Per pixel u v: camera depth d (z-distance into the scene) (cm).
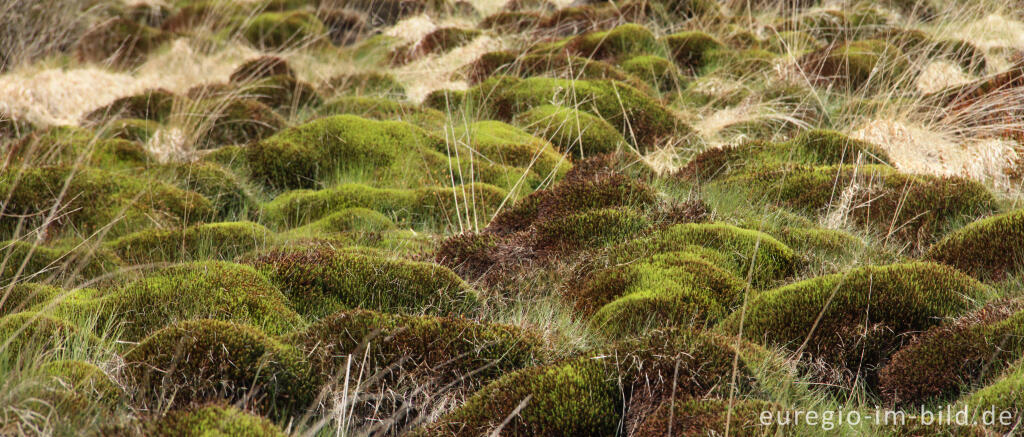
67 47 1991
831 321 573
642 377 495
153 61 1928
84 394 468
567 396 487
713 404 462
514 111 1338
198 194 977
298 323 608
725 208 855
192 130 1246
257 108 1347
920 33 1517
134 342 566
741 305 630
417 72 1733
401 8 2411
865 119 1149
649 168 1016
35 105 1414
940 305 580
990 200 824
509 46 1877
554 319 639
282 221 981
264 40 2144
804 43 1650
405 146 1128
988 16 1563
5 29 1817
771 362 526
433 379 530
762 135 1203
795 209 882
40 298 660
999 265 673
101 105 1489
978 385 507
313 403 507
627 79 1442
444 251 761
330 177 1104
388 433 508
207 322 526
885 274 596
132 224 902
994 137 1059
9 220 886
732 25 1827
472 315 646
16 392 450
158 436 428
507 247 757
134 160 1102
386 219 937
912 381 525
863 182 873
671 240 725
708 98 1388
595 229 765
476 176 1052
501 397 490
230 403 491
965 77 1317
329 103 1429
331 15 2353
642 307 620
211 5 2445
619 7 1948
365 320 554
